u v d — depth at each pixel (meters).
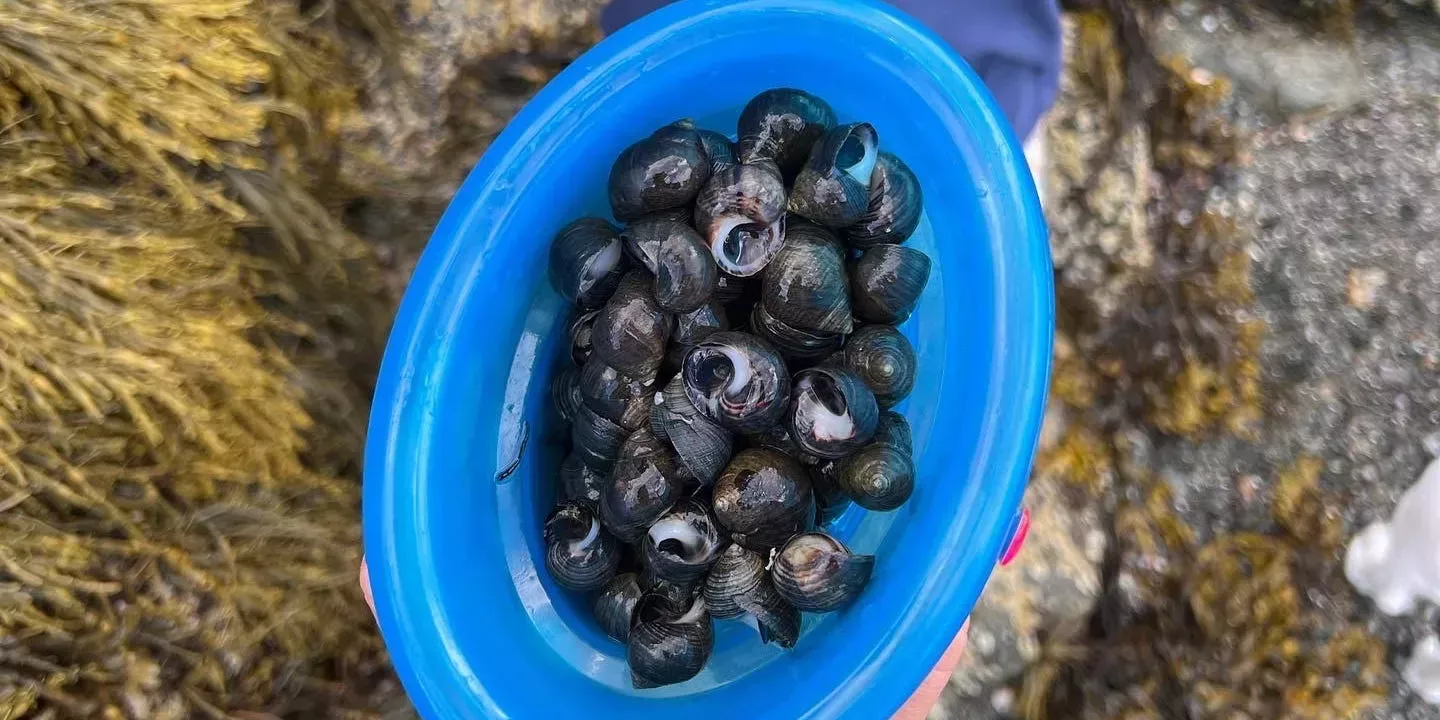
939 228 0.46
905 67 0.45
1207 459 0.53
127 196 0.45
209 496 0.47
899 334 0.45
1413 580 0.50
